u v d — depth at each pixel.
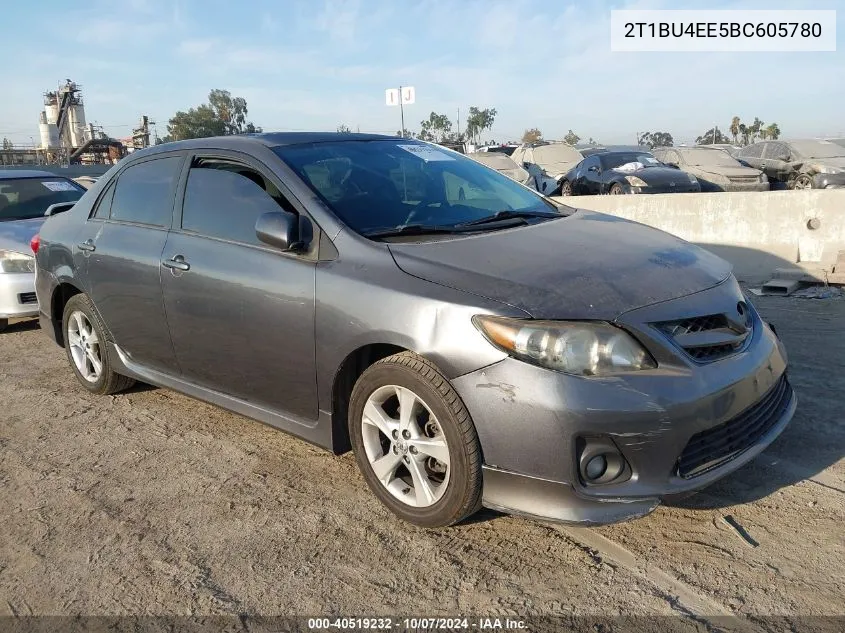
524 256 2.98
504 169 17.44
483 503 2.76
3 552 3.02
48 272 4.95
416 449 2.92
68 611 2.61
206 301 3.61
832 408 4.02
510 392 2.59
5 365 5.82
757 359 2.88
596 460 2.59
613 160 15.84
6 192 7.76
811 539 2.80
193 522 3.18
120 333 4.37
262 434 4.13
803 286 7.20
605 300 2.68
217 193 3.76
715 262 3.32
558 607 2.50
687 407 2.56
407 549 2.89
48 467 3.82
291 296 3.21
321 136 3.99
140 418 4.46
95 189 4.73
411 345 2.81
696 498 3.15
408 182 3.73
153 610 2.60
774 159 16.84
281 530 3.08
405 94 14.66
